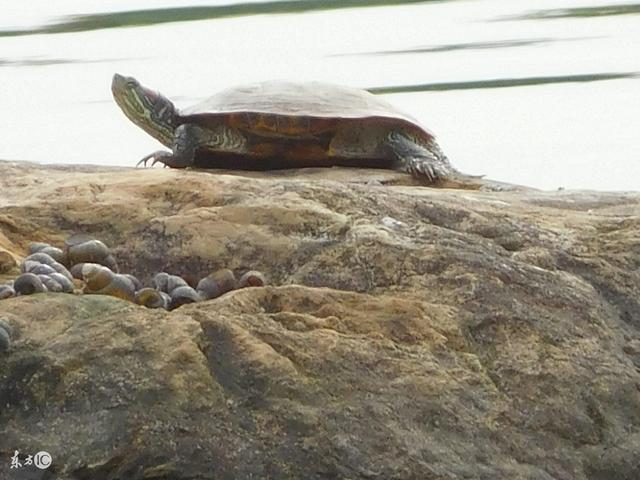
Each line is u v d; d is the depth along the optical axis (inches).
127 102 1109.1
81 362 684.1
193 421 667.4
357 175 1045.8
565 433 723.4
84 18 2074.3
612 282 829.8
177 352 684.7
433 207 870.4
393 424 686.5
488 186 1042.7
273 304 743.7
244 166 1089.4
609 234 869.2
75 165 1005.2
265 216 838.5
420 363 718.5
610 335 782.5
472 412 708.7
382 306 748.6
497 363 744.3
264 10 2116.1
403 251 805.9
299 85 1077.1
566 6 2119.8
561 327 772.6
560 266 832.3
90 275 750.5
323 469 665.6
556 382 740.7
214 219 839.1
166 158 1072.8
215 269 821.2
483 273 792.3
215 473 656.4
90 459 658.8
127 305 719.1
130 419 665.6
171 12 2110.0
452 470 679.7
